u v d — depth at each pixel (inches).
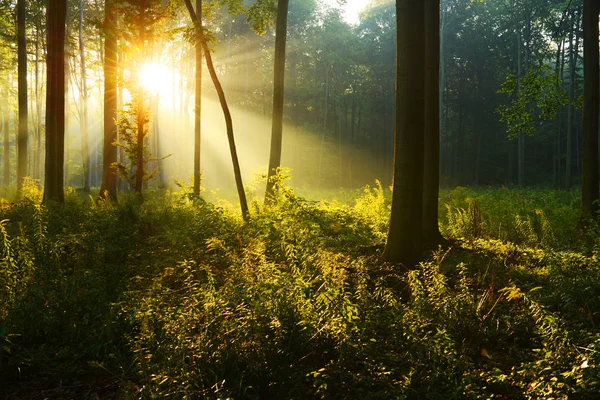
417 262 339.9
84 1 1454.2
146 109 754.2
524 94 590.2
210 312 199.9
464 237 448.1
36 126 1647.4
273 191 606.2
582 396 151.8
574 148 2207.2
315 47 2095.2
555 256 303.9
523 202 682.8
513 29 2048.5
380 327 223.6
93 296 280.5
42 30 1486.2
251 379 185.0
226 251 349.7
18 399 193.9
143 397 156.9
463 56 2253.9
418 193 342.3
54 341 242.1
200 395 164.1
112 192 839.1
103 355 227.9
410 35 335.0
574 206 686.5
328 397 178.5
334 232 449.1
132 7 741.9
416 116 339.0
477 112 2285.9
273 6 696.4
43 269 289.0
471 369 189.5
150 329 209.0
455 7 2161.7
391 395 172.2
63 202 663.1
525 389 172.6
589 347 175.9
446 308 228.5
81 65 1352.1
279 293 211.8
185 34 548.7
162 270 334.0
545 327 204.8
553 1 1569.9
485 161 2306.8
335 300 213.2
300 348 201.9
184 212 574.2
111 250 397.4
